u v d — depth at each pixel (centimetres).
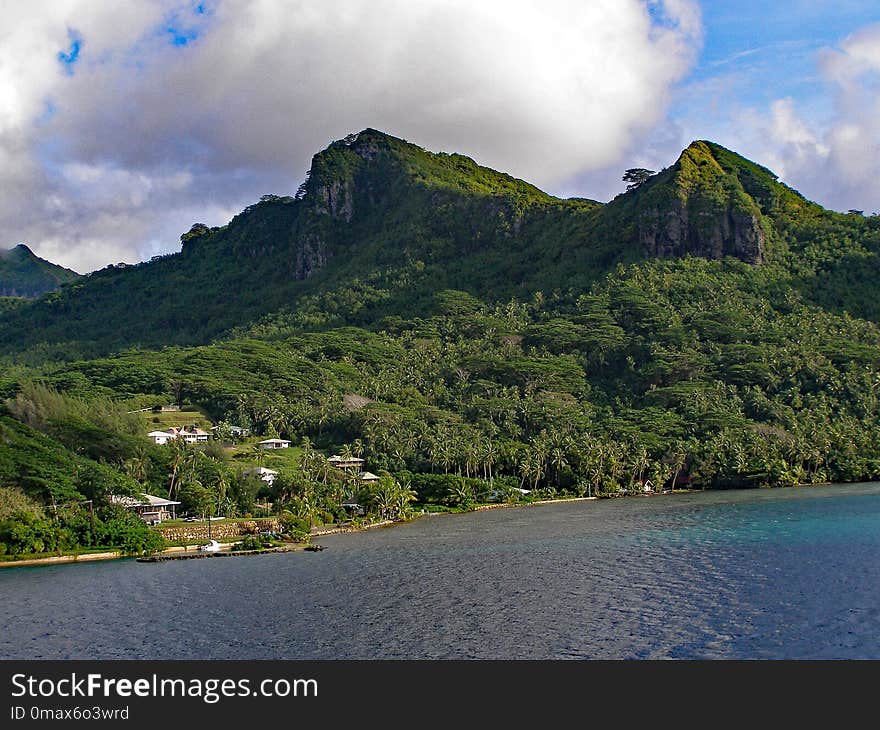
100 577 14150
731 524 18000
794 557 13925
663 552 14862
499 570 13800
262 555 16250
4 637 10631
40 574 14462
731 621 10325
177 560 15812
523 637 10088
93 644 10319
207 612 11619
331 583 13262
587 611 11000
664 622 10394
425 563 14712
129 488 18888
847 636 9688
